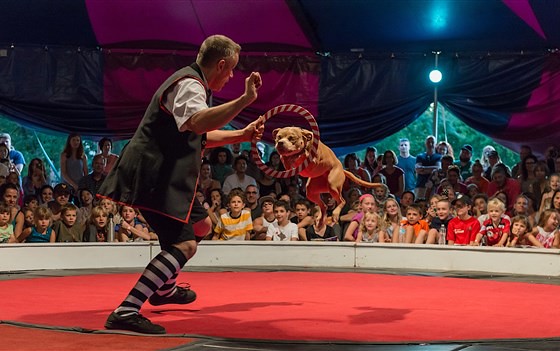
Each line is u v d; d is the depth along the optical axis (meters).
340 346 3.76
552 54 11.88
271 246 8.67
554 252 7.62
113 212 8.96
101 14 11.57
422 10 11.25
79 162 12.27
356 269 8.20
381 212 9.83
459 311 5.02
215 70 4.38
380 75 12.38
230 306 5.21
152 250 8.55
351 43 12.23
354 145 12.57
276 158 11.68
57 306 5.16
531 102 12.02
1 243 8.09
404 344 3.82
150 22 11.80
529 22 11.16
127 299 4.23
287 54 12.43
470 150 12.70
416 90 12.34
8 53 12.03
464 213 8.65
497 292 6.14
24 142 15.98
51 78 12.19
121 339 3.90
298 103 12.44
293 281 6.91
